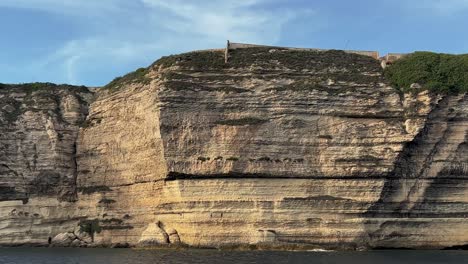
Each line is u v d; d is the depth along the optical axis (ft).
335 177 186.60
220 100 192.13
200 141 190.08
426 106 189.47
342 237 182.29
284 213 183.42
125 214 209.67
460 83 195.31
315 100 191.52
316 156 188.44
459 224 190.08
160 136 191.31
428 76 195.21
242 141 188.44
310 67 200.54
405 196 188.44
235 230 183.11
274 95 192.24
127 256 170.30
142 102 205.26
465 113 193.77
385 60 204.95
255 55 202.90
